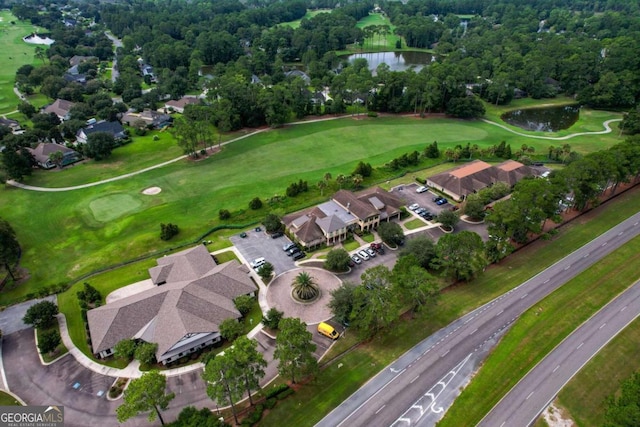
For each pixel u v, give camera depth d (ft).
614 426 168.66
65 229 359.66
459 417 199.21
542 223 348.59
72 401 213.05
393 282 240.73
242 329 242.78
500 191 384.27
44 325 257.14
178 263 301.43
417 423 196.75
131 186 429.79
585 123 612.70
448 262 277.03
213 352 237.86
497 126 605.73
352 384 216.54
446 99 640.58
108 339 238.07
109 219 372.79
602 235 334.85
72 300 282.15
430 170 462.19
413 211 380.37
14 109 645.51
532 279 289.74
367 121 613.11
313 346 207.00
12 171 420.36
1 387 221.46
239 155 501.97
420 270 249.75
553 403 205.26
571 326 250.37
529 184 321.11
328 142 538.88
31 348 245.45
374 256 320.50
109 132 533.96
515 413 200.64
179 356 236.02
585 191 351.25
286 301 277.03
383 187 423.64
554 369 222.89
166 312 250.78
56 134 522.47
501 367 224.53
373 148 521.65
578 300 269.85
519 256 314.35
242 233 352.49
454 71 635.66
